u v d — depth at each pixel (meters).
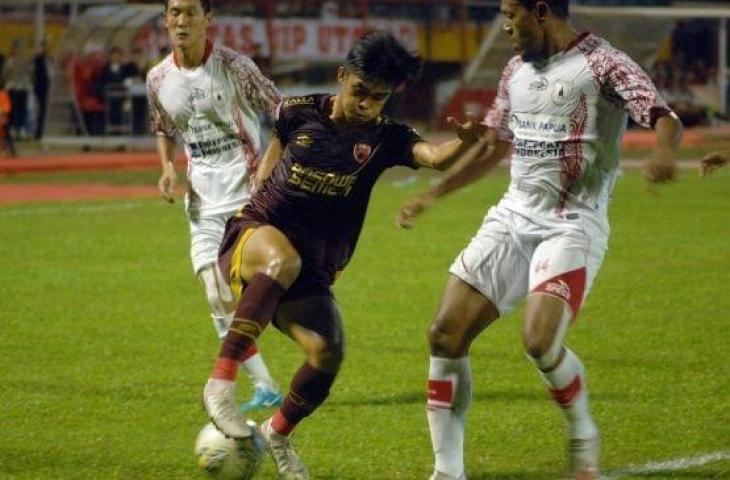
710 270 27.00
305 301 12.26
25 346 19.75
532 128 12.16
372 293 24.53
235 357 11.56
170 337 20.45
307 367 12.17
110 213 38.06
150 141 60.91
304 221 12.36
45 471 13.10
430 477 12.61
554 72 11.98
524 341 11.72
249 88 15.60
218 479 11.66
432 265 28.00
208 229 15.74
